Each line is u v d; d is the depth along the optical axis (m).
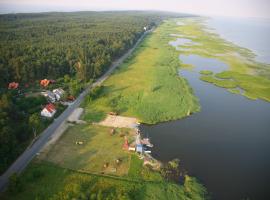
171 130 89.50
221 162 73.94
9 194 57.38
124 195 57.66
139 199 58.09
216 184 65.12
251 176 69.06
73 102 103.56
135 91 118.75
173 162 71.62
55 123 87.31
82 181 62.03
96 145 77.00
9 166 65.62
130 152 74.50
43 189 59.28
